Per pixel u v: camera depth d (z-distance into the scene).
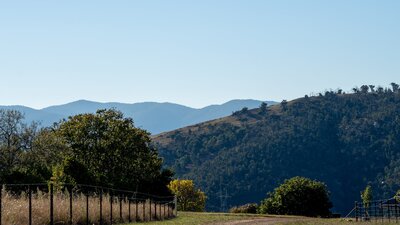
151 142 109.62
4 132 87.81
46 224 34.28
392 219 63.22
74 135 100.50
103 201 44.59
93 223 39.69
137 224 43.81
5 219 31.20
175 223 46.91
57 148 93.12
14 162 87.06
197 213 78.56
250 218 64.25
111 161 100.94
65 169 69.19
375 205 69.19
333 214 122.31
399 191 76.38
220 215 72.69
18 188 53.22
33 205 34.47
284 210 122.12
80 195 46.91
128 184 98.75
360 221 63.47
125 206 48.66
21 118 89.94
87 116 101.81
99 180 79.62
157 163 104.69
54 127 104.94
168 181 105.38
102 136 101.56
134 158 102.12
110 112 104.44
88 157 99.75
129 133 103.12
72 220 36.38
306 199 121.06
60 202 37.53
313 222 58.47
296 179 124.00
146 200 55.19
